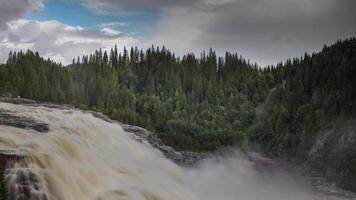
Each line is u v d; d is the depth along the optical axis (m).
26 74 120.56
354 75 119.38
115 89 142.12
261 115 143.75
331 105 117.62
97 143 53.66
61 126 50.44
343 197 73.88
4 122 45.38
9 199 30.33
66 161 38.34
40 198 31.34
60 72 131.88
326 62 138.50
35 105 69.94
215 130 128.38
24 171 31.92
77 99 126.25
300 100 133.62
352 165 95.56
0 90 105.19
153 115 132.25
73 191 34.81
